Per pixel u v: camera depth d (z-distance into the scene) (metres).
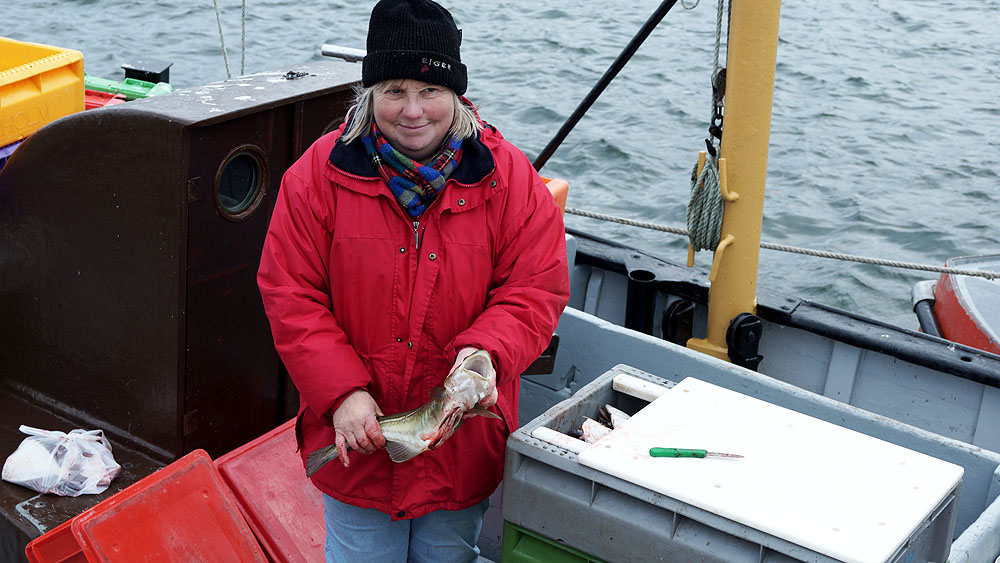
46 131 3.23
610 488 2.28
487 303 2.33
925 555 2.27
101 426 3.55
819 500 2.14
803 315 4.69
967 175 11.16
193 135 3.04
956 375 4.34
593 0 17.67
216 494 2.74
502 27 15.98
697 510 2.13
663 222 10.09
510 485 2.39
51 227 3.38
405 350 2.27
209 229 3.21
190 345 3.29
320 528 3.08
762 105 4.36
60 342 3.54
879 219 10.15
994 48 15.70
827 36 16.16
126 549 2.55
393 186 2.16
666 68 14.22
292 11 16.17
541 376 4.25
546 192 2.33
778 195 10.64
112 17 15.38
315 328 2.20
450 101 2.15
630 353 4.00
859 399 4.68
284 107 3.35
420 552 2.52
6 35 14.42
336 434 2.19
